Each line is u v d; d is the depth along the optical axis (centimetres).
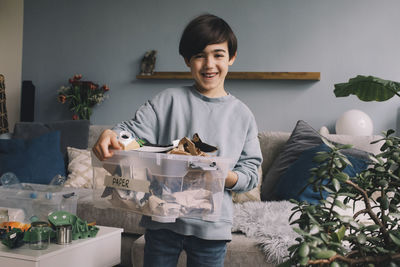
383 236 82
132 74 386
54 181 217
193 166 91
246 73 348
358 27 333
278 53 349
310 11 343
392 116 324
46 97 412
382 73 329
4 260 142
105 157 95
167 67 376
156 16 379
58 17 408
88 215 229
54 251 145
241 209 200
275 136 278
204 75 112
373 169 91
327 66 339
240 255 178
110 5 392
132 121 120
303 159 235
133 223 222
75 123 317
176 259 113
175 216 93
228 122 117
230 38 114
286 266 73
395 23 326
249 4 355
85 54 400
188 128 116
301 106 344
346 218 76
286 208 199
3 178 224
